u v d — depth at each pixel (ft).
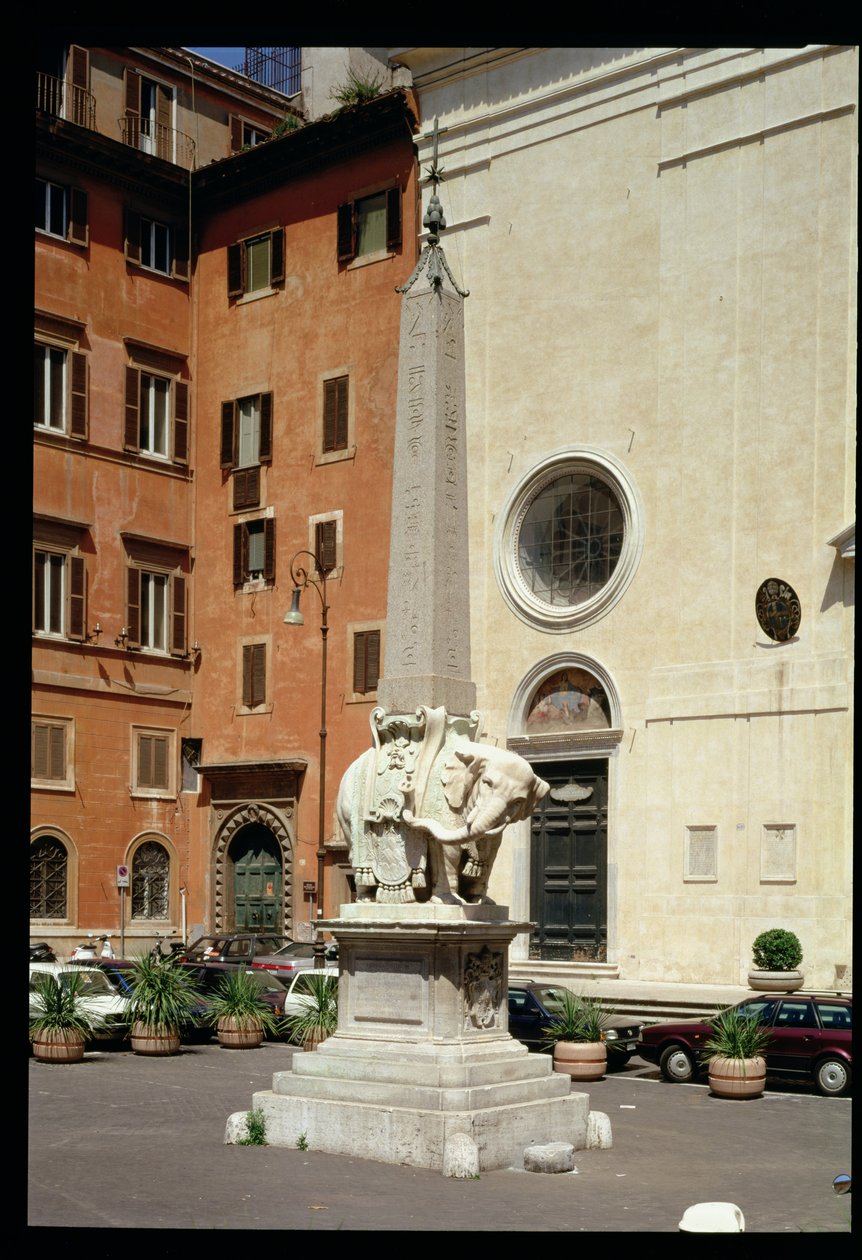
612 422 112.27
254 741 136.77
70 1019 75.51
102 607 135.54
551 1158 42.22
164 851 138.41
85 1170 41.42
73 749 132.16
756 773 101.35
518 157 119.44
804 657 100.32
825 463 101.09
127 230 140.26
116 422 138.10
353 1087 43.96
